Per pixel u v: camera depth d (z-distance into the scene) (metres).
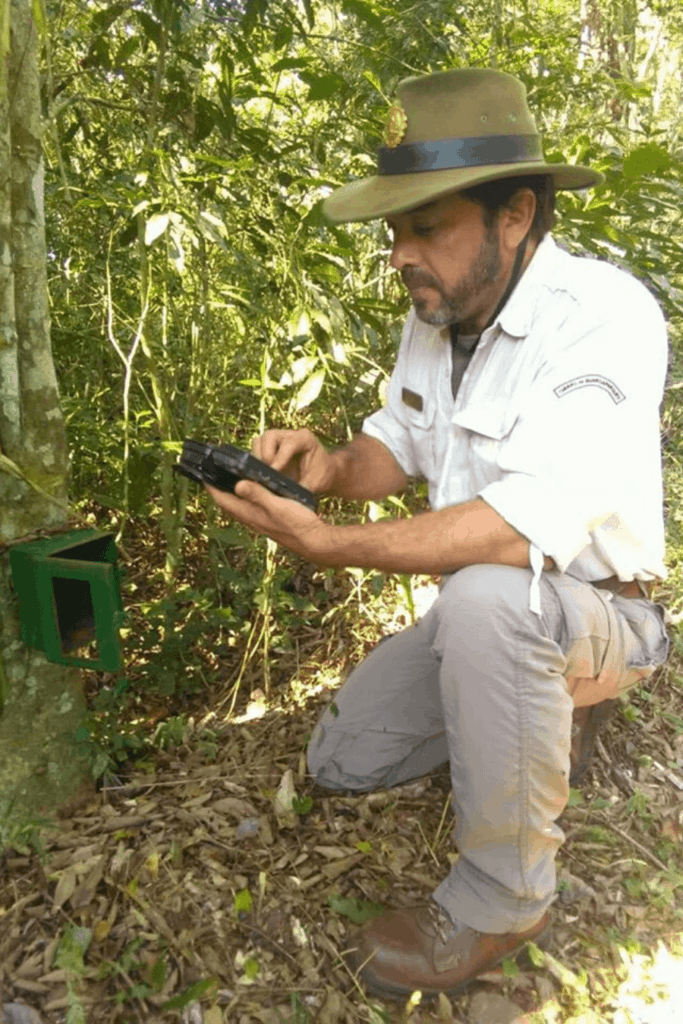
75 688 1.87
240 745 2.15
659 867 1.88
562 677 1.50
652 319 1.64
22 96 1.58
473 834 1.54
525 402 1.61
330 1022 1.51
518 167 1.51
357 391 2.87
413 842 1.88
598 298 1.60
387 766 1.99
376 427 2.06
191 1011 1.49
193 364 2.47
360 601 2.51
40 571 1.67
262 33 2.58
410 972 1.55
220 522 2.71
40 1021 1.47
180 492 2.38
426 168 1.55
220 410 2.74
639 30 5.77
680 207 2.71
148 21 2.25
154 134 2.27
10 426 1.66
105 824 1.84
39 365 1.69
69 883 1.69
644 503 1.67
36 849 1.75
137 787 1.94
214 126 2.60
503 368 1.67
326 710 2.05
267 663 2.30
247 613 2.54
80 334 2.52
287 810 1.91
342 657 2.48
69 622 1.83
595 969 1.64
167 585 2.36
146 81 2.50
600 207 2.62
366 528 1.56
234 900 1.69
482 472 1.72
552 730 1.48
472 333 1.77
